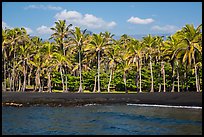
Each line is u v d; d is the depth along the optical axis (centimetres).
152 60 8100
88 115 3127
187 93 4712
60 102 4500
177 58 5628
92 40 6769
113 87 7800
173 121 2616
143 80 7575
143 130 2272
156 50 7125
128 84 7619
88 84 7725
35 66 7506
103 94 5550
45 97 5119
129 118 2864
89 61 7644
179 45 5297
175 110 3366
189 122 2550
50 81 7562
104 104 4231
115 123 2600
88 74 7675
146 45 7000
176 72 7244
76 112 3394
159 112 3231
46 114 3244
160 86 7462
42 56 7394
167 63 7400
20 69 7519
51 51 7281
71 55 7888
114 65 7200
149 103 4097
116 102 4397
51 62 7188
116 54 7119
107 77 7669
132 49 6856
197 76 6775
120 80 7569
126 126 2448
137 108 3688
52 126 2494
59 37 7800
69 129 2359
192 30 5209
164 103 3991
